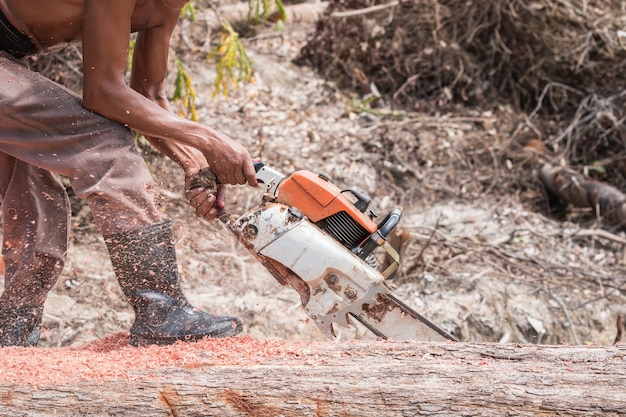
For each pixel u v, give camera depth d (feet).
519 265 19.58
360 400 7.93
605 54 25.21
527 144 24.27
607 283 19.36
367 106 24.07
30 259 10.98
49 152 9.96
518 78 25.85
